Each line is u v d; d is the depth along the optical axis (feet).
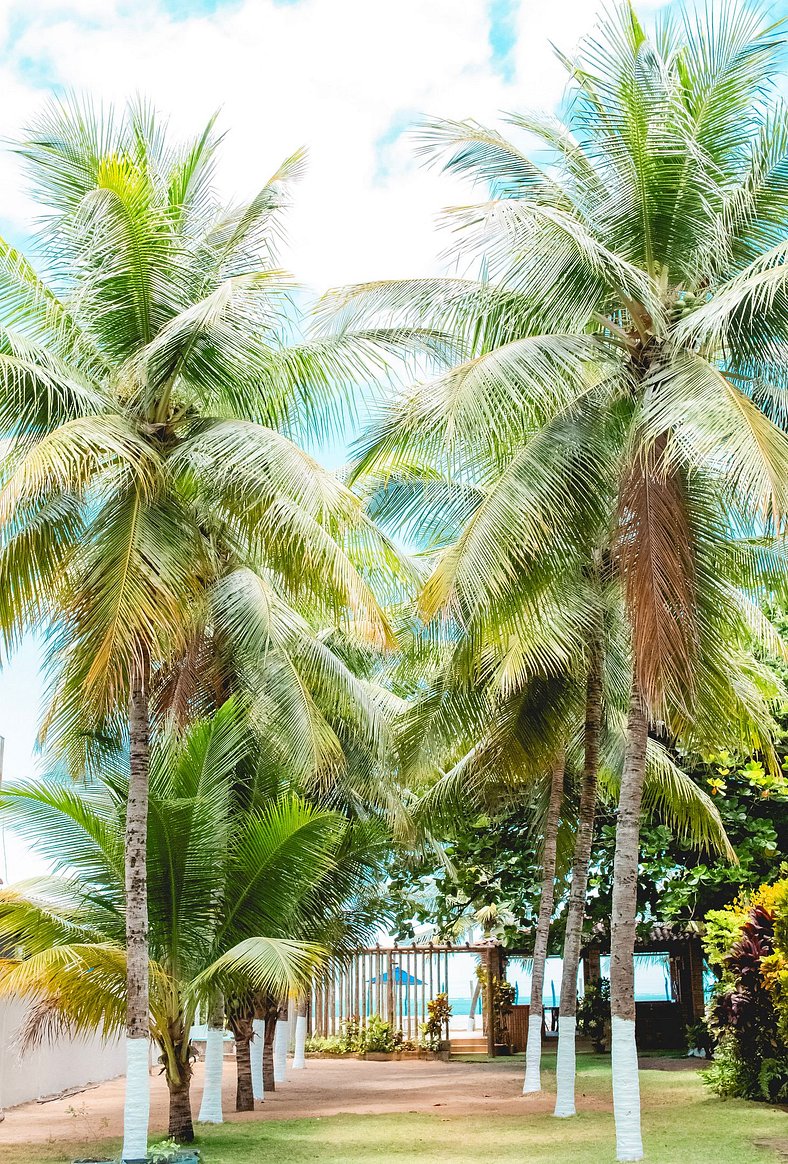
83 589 35.70
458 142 37.45
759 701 50.34
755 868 64.95
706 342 37.24
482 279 38.45
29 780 40.81
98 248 36.68
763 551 48.39
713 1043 70.79
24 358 36.11
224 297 34.19
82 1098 66.23
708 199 37.14
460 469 40.11
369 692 63.57
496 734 51.34
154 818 39.91
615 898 35.99
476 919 97.45
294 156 42.06
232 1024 54.34
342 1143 40.32
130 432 36.37
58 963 34.19
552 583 39.45
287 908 43.21
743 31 38.27
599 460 37.32
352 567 37.96
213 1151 38.55
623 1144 33.42
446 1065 79.51
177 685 50.90
